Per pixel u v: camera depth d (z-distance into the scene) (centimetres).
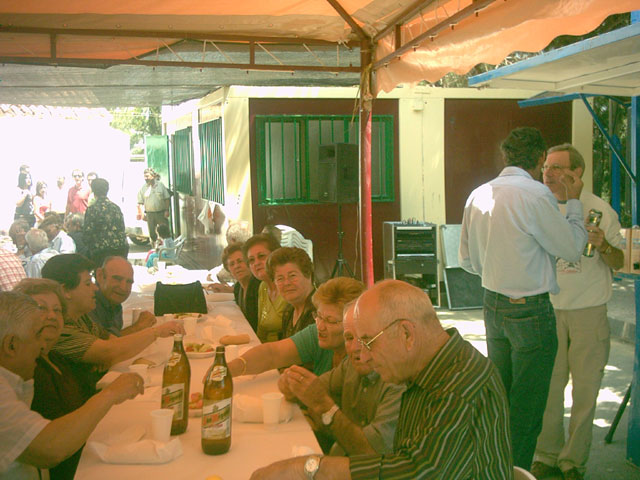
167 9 516
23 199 1398
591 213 371
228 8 514
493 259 345
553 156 368
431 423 169
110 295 411
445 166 989
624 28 314
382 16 512
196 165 1217
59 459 210
